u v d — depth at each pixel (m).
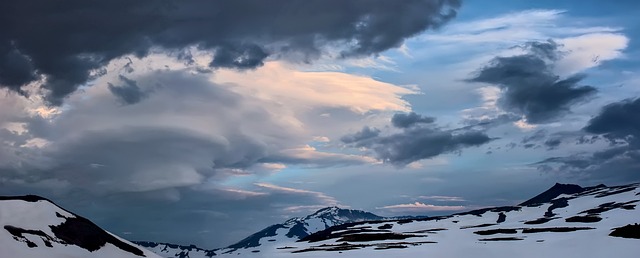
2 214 138.88
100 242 151.38
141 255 158.88
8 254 120.31
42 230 138.88
